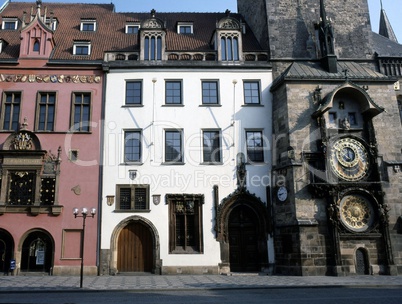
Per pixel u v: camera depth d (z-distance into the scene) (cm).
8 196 2772
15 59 3017
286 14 3325
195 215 2847
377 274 2569
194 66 3078
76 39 3272
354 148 2734
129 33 3531
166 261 2738
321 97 2838
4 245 2745
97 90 3009
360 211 2650
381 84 2925
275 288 1988
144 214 2803
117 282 2259
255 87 3112
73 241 2744
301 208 2620
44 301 1561
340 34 3350
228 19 3219
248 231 2888
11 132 2886
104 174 2858
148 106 2994
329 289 1950
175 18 3828
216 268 2738
